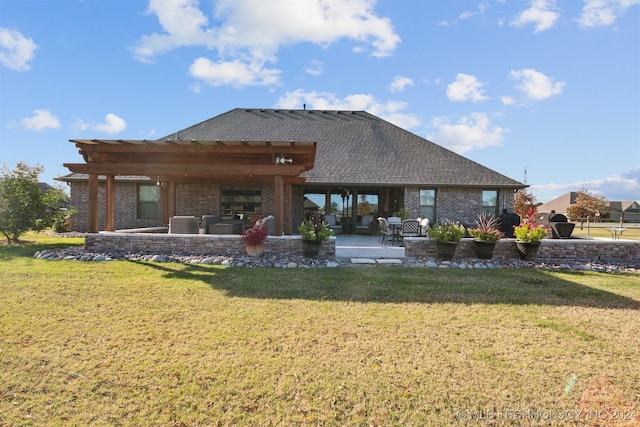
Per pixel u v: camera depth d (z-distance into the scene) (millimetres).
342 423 2680
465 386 3182
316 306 5352
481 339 4195
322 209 19094
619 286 6859
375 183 16781
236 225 12297
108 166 10203
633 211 65250
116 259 9062
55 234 15812
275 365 3494
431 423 2693
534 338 4242
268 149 10102
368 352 3811
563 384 3230
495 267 8844
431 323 4688
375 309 5238
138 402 2883
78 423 2627
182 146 9961
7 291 5910
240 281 6887
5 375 3244
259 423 2660
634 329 4566
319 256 9836
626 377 3363
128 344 3916
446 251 9555
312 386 3143
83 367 3400
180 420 2682
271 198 17625
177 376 3266
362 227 19125
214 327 4441
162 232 13594
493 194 17641
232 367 3439
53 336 4098
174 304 5352
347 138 19875
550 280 7371
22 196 11883
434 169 17891
